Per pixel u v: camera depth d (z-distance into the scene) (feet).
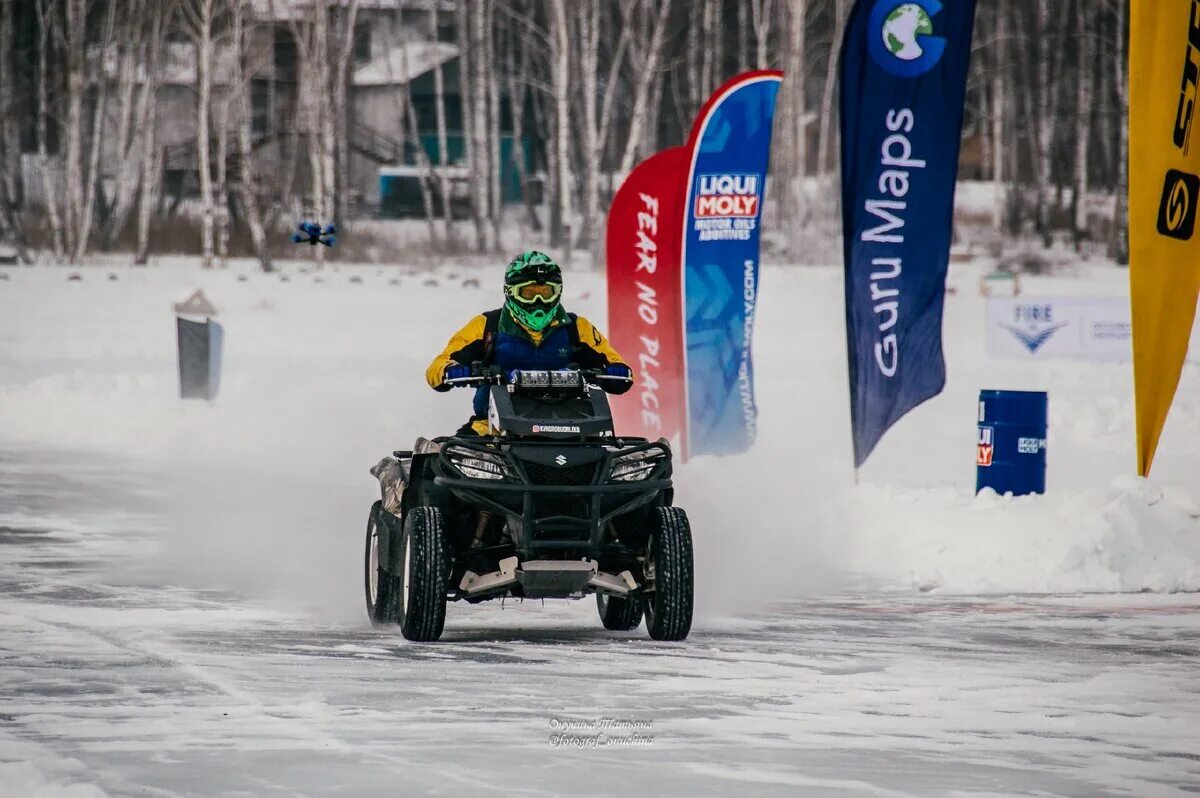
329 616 101.40
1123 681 80.59
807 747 64.75
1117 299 332.19
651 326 169.99
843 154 139.95
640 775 59.41
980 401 136.67
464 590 90.07
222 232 629.51
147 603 104.42
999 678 81.10
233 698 73.26
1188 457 189.37
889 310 141.08
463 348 95.35
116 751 62.28
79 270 512.63
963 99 140.05
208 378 239.91
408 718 69.31
